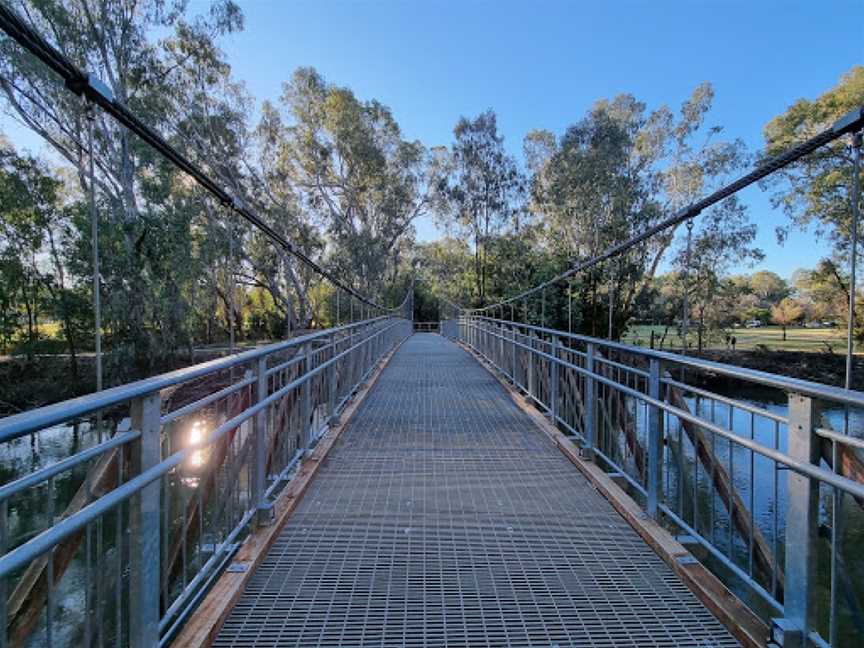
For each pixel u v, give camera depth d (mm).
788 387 1543
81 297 15406
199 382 8797
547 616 1971
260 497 2592
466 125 27109
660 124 22234
